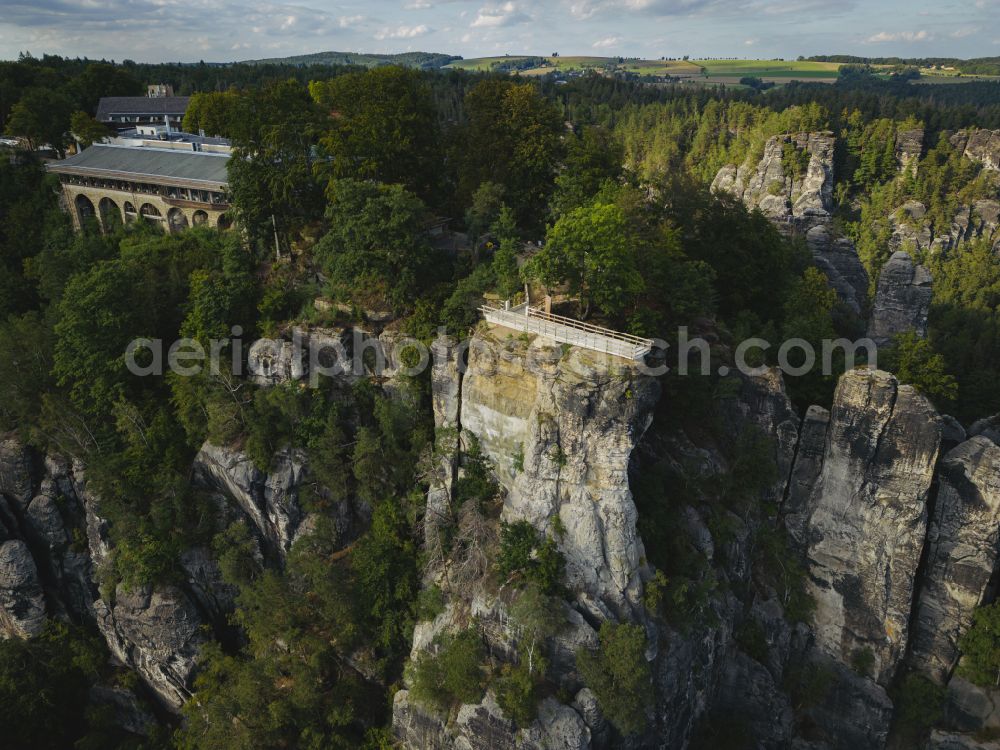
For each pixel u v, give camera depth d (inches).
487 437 2331.4
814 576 2568.9
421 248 2566.4
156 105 6043.3
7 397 2834.6
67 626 2829.7
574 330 2101.4
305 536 2433.6
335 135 2854.3
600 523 2065.7
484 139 2992.1
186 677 2573.8
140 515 2610.7
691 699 2223.2
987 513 2397.9
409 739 2161.7
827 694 2532.0
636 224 2512.3
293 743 2279.8
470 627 2116.1
